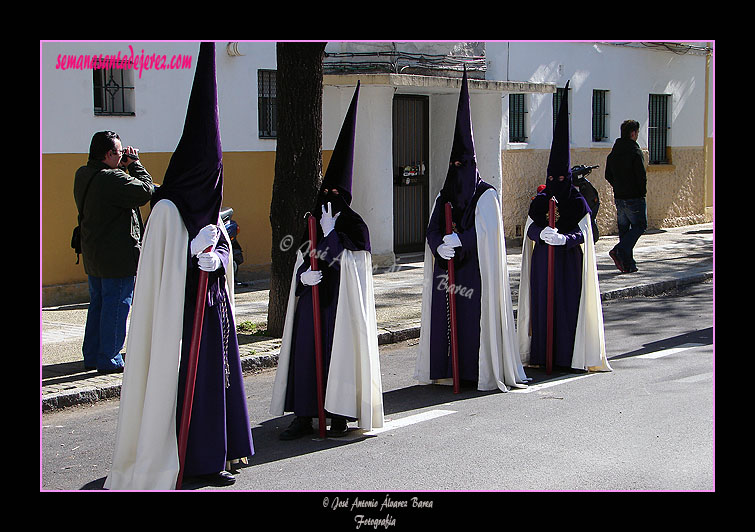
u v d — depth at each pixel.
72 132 11.32
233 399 5.56
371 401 6.46
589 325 8.26
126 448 5.30
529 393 7.58
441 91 15.88
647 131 20.47
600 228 19.33
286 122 9.34
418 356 8.00
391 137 14.41
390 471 5.69
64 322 10.32
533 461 5.81
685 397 7.29
